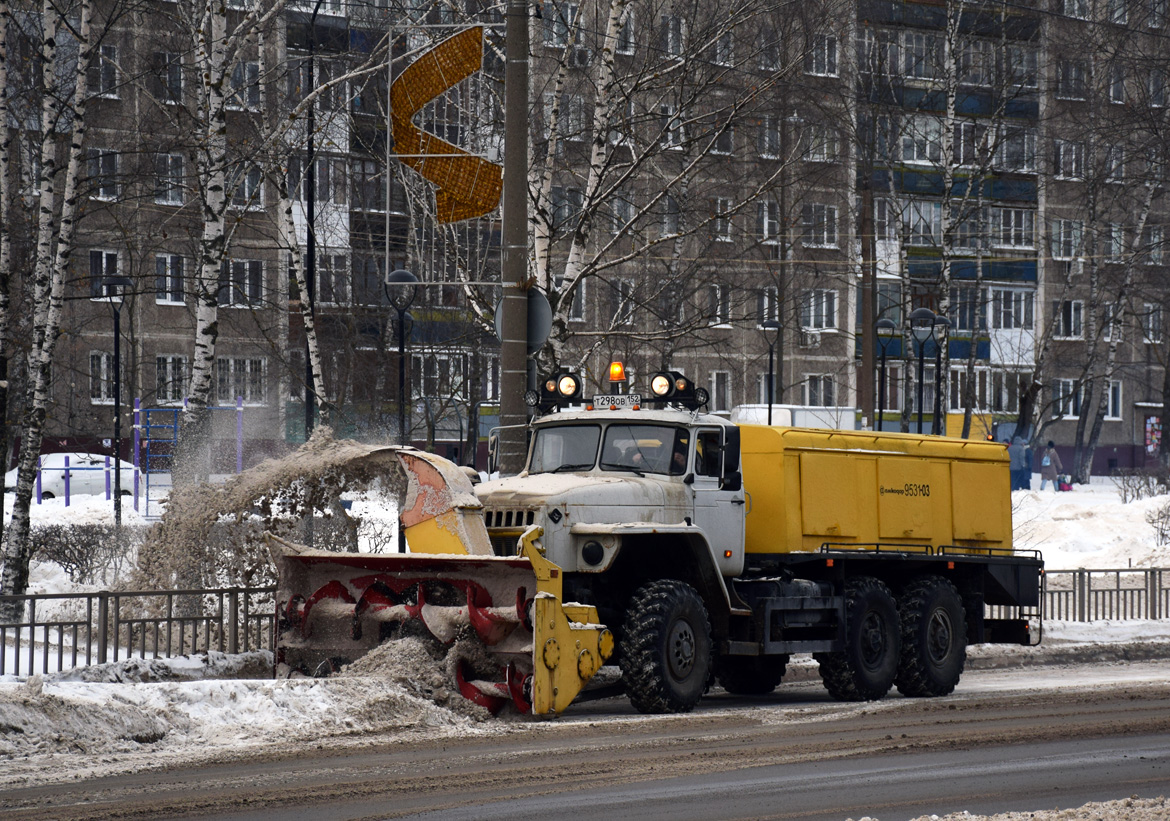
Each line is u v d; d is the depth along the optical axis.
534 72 45.72
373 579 25.27
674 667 25.27
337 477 28.08
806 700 30.23
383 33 51.59
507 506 25.42
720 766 19.52
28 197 68.00
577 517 25.31
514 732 22.09
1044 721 24.98
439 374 78.12
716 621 27.48
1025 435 103.25
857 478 30.92
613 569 26.67
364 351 77.62
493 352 78.31
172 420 77.69
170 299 93.31
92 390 91.06
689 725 23.72
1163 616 46.03
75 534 41.16
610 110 40.34
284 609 25.72
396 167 50.09
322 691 22.47
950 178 91.50
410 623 24.80
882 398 70.94
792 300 100.81
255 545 28.73
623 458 27.44
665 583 25.62
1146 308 125.75
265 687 22.19
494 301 48.12
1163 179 97.31
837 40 73.75
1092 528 64.19
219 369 89.06
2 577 37.09
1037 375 104.19
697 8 42.31
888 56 96.81
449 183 34.38
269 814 15.66
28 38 46.31
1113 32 99.88
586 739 21.70
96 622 28.00
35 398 34.53
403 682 23.42
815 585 29.16
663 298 71.19
